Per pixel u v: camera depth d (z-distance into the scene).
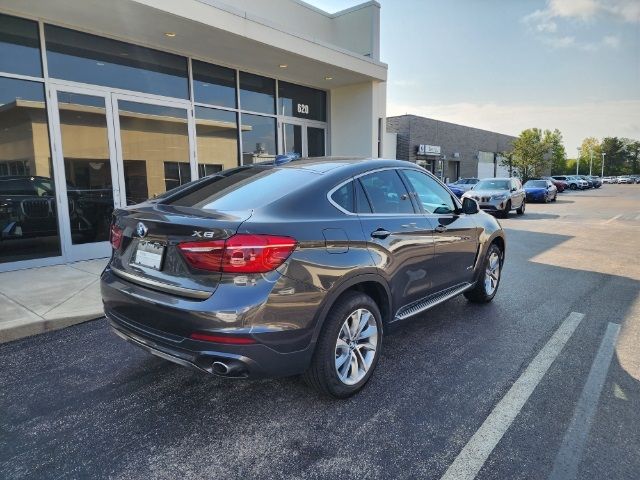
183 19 6.49
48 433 2.57
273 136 10.51
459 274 4.30
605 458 2.35
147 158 7.88
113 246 3.09
